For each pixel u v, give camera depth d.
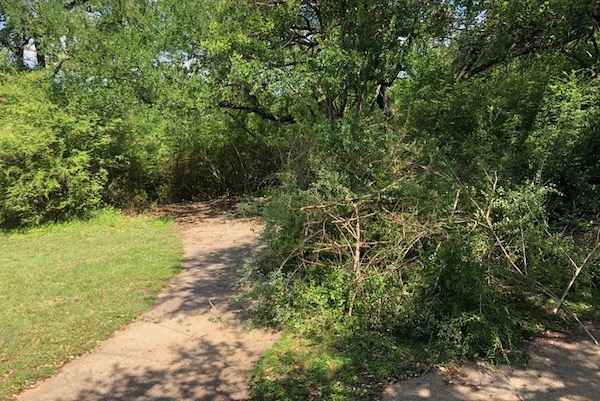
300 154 6.30
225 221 12.26
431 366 4.09
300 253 5.26
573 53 9.18
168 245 9.59
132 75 12.43
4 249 9.50
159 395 3.91
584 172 6.07
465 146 6.24
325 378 3.97
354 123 6.08
